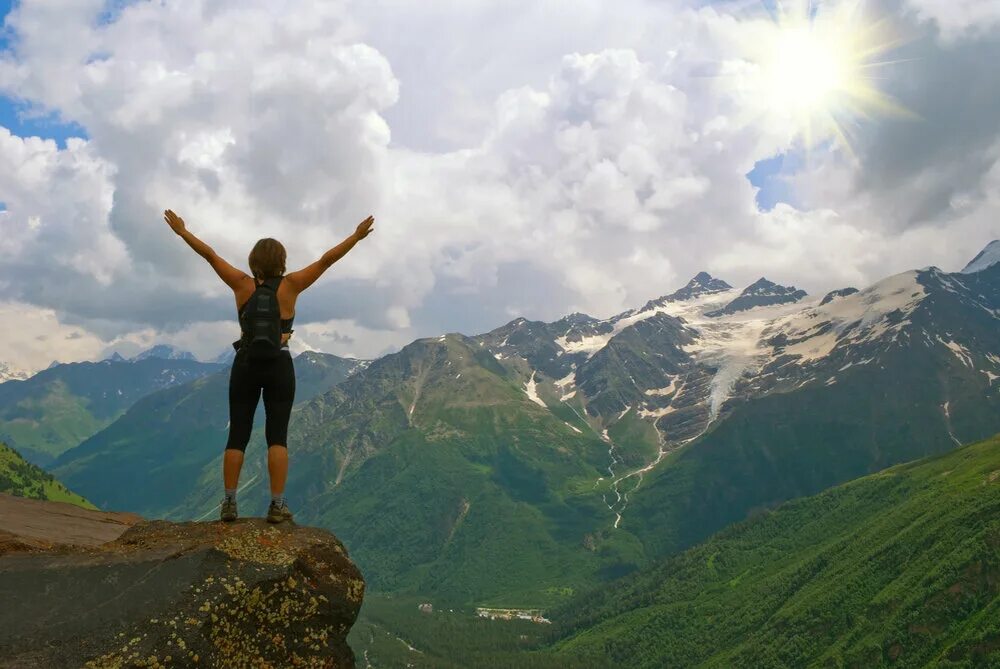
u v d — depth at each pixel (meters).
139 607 3.79
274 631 4.07
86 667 3.55
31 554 4.05
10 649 3.54
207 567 4.02
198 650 3.79
